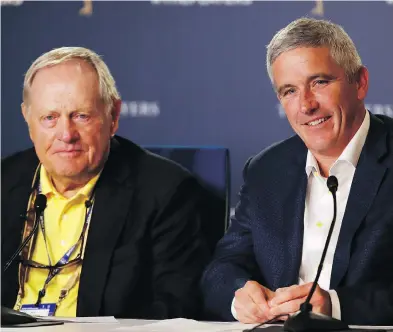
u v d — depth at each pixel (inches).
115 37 310.8
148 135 310.8
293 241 198.7
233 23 304.8
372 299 176.1
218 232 223.6
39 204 191.3
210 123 307.7
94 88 214.8
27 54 313.3
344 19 298.2
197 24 306.8
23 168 221.1
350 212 193.0
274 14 302.4
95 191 215.0
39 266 207.5
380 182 192.9
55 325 167.8
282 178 206.4
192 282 211.9
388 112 297.3
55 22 312.7
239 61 305.1
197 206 222.1
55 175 214.2
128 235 212.4
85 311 204.5
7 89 313.6
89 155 213.9
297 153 208.1
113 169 219.0
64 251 211.5
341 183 198.4
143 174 219.1
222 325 168.6
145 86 309.9
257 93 304.7
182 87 308.5
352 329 153.1
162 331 158.2
